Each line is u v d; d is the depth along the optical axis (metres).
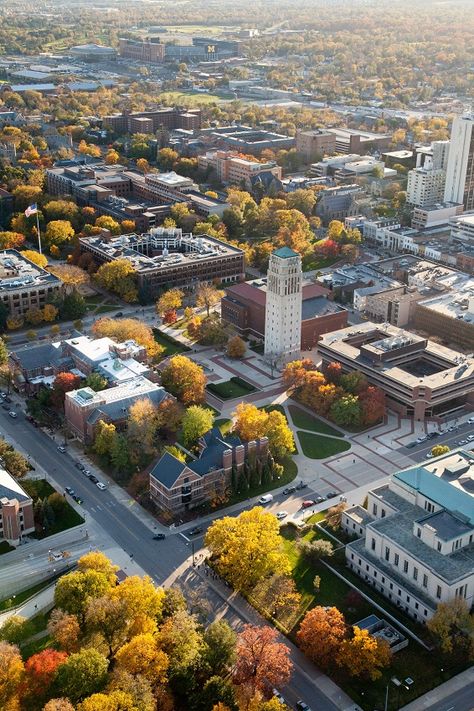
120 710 194.00
